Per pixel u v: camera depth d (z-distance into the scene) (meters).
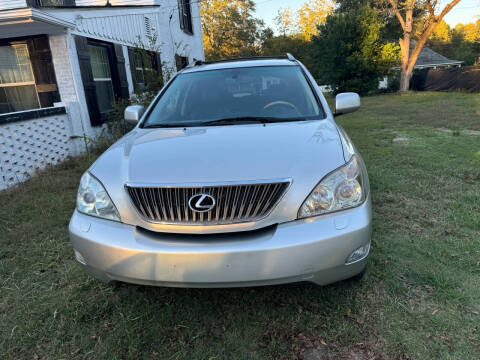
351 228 1.87
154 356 1.92
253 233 1.88
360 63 22.66
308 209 1.88
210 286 1.86
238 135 2.34
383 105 14.83
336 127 2.50
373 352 1.88
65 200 4.25
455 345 1.89
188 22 14.34
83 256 2.04
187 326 2.13
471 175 4.63
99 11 7.20
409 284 2.42
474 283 2.40
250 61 3.55
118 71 7.98
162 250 1.84
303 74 3.22
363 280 2.46
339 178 1.95
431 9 21.59
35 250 3.07
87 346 2.01
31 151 5.37
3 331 2.14
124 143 2.50
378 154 5.94
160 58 10.66
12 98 6.86
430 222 3.32
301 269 1.83
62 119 6.09
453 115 10.45
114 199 1.99
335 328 2.05
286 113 2.76
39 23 5.26
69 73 6.36
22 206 4.08
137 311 2.28
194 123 2.75
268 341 1.99
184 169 1.97
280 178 1.87
